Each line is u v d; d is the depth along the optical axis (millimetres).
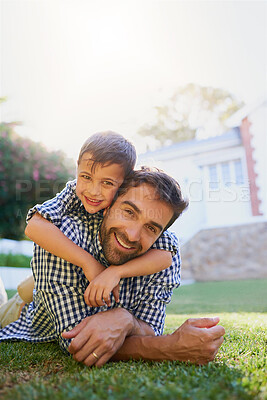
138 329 1625
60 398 1024
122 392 1057
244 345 1733
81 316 1613
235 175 10125
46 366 1453
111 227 1581
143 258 1653
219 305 4078
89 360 1383
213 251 9359
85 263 1584
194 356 1424
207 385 1122
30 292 2123
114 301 1701
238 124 9727
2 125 7617
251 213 9398
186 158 10656
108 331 1419
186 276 9492
